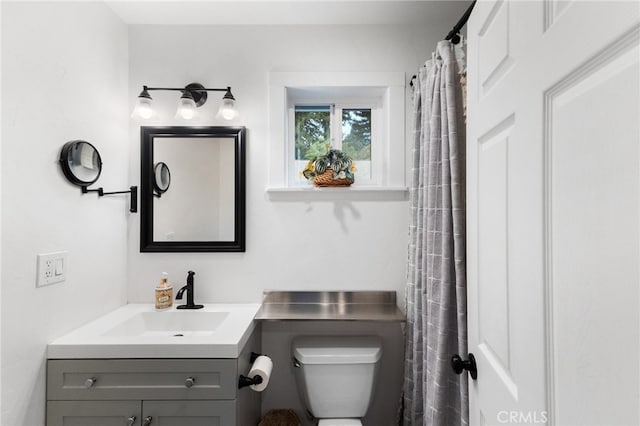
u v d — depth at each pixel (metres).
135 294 1.57
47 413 1.06
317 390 1.37
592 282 0.41
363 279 1.59
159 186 1.58
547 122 0.51
